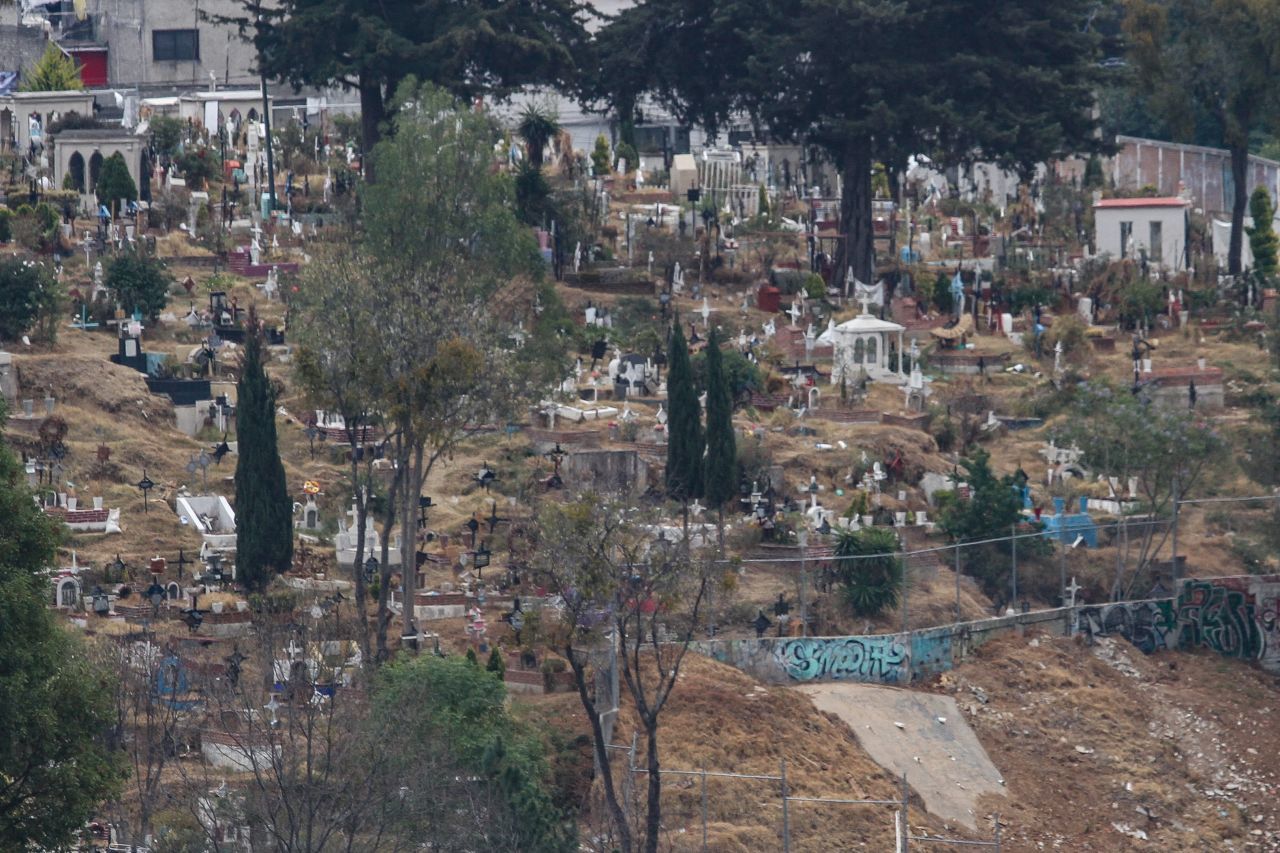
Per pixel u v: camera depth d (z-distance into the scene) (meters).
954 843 125.25
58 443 162.88
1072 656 151.88
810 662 142.50
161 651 126.50
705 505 160.38
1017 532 160.75
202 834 108.81
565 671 133.00
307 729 111.62
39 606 96.56
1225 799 142.38
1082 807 138.75
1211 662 156.12
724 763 127.88
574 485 158.12
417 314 142.75
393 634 140.12
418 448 141.88
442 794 111.62
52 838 96.38
